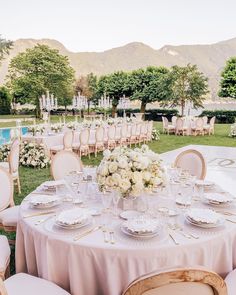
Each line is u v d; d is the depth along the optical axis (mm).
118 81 25516
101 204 2252
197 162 3404
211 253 1711
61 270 1754
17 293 1671
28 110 32562
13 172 4781
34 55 30406
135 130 11008
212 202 2229
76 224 1822
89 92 31141
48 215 2080
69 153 3539
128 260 1594
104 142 9648
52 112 30906
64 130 9047
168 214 1882
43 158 7281
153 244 1634
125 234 1742
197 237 1711
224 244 1765
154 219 1902
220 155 8883
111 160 2197
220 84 21750
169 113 23078
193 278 1124
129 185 2027
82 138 8156
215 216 1893
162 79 21828
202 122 14211
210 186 2650
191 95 20234
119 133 10250
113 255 1605
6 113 30953
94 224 1896
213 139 12891
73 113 27734
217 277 1164
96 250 1627
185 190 2031
